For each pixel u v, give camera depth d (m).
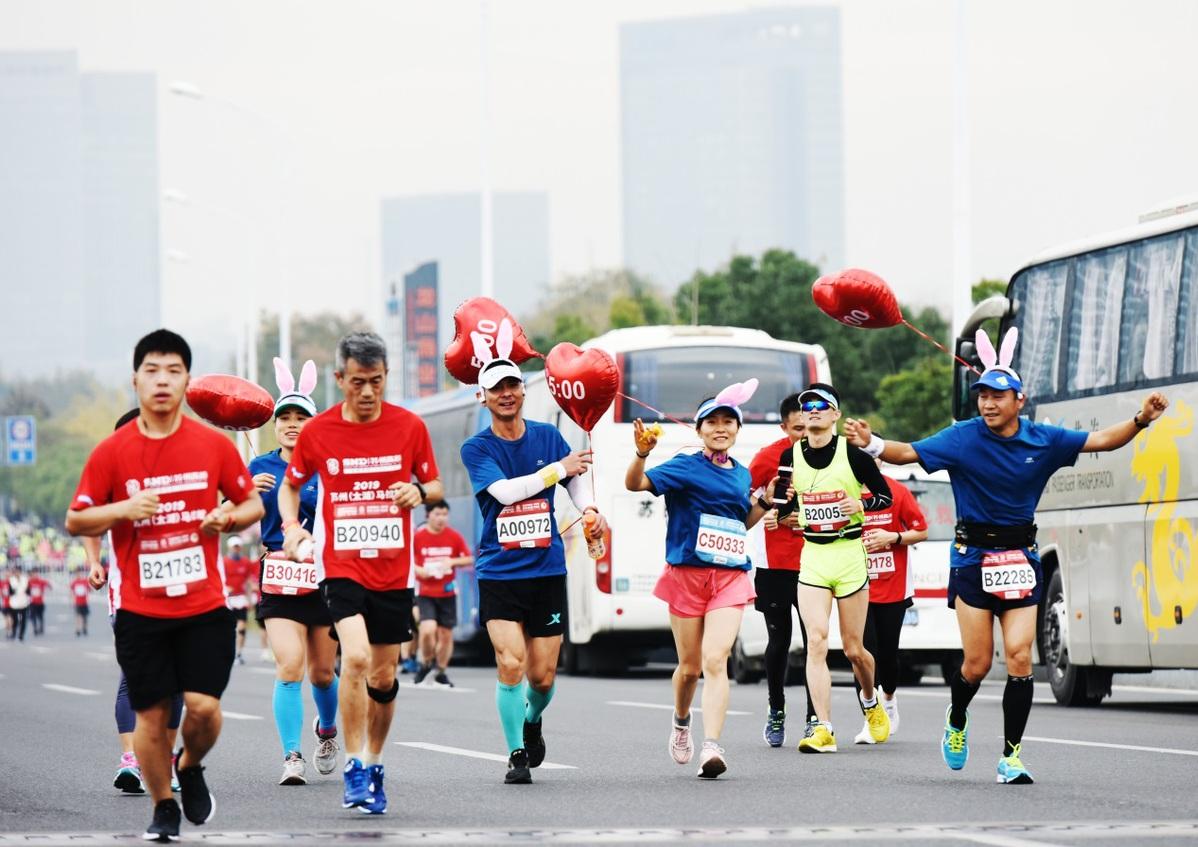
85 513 22.42
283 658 30.66
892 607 37.56
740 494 30.31
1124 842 22.41
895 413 118.06
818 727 34.38
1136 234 45.75
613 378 31.00
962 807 25.98
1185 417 43.28
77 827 25.45
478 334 30.94
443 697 55.44
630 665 84.56
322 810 26.80
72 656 99.50
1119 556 45.84
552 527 29.14
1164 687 60.69
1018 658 28.61
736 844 22.56
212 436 23.14
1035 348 50.03
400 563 25.75
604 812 25.98
